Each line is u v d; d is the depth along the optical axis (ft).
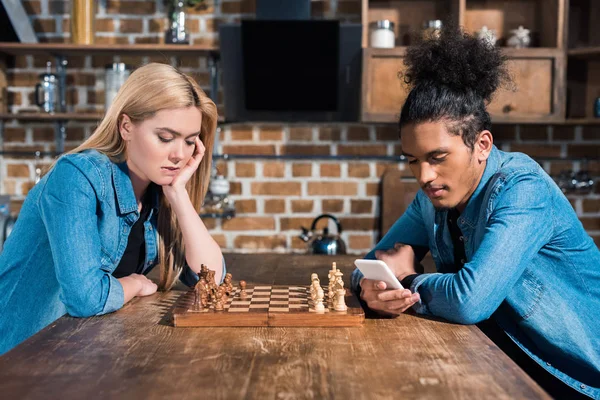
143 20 11.87
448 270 5.49
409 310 4.78
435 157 4.44
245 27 10.54
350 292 5.07
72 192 4.77
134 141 5.01
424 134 4.39
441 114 4.35
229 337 4.00
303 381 3.16
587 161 11.77
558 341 4.65
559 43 10.52
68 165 4.90
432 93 4.39
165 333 4.10
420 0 11.43
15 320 5.16
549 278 4.69
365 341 3.92
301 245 12.02
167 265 5.60
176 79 4.97
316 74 10.85
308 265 7.06
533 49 10.41
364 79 10.59
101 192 4.96
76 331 4.14
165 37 11.30
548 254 4.72
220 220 12.02
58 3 11.85
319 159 11.96
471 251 4.91
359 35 10.54
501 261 4.34
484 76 4.47
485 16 11.40
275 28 10.53
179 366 3.40
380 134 11.93
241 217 12.01
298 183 12.00
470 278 4.34
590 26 11.38
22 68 12.01
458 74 4.40
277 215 12.00
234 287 5.45
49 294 5.18
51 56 11.85
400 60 10.55
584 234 4.90
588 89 11.47
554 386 5.01
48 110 11.35
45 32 11.88
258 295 5.01
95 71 11.96
